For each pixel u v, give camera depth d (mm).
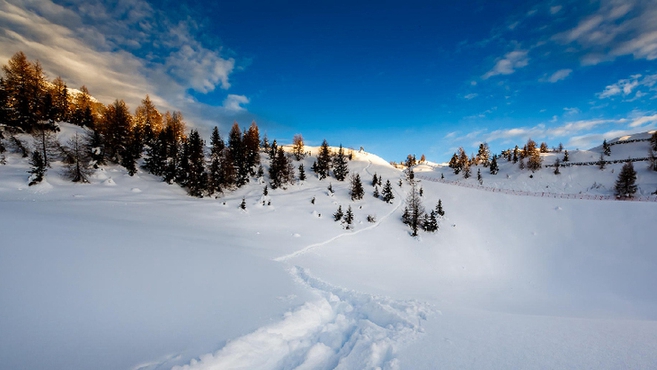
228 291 9695
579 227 38656
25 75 42812
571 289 28094
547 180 71812
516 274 31672
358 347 6535
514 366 5051
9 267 8258
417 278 24781
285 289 11055
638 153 85188
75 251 10836
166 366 4957
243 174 52000
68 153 37156
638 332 6562
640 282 28156
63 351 5035
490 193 52844
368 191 57594
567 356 5297
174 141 54375
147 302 7691
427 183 62844
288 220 37406
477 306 17031
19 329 5488
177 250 14305
